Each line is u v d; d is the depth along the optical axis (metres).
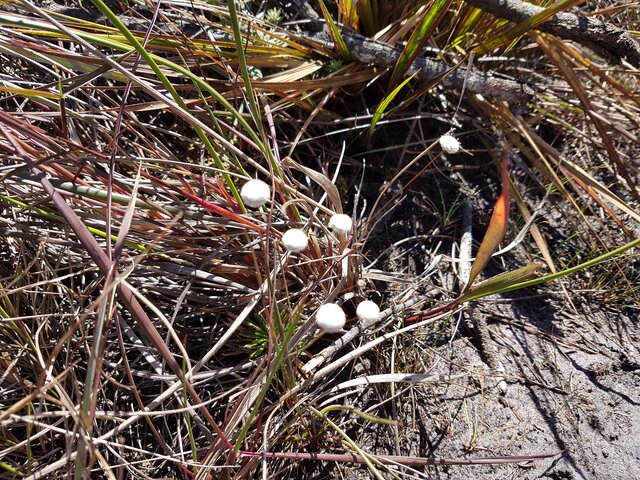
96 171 0.32
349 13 0.41
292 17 0.44
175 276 0.33
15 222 0.31
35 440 0.30
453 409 0.33
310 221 0.31
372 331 0.34
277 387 0.32
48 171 0.28
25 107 0.37
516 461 0.30
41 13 0.24
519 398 0.33
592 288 0.38
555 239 0.40
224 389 0.32
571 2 0.34
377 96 0.44
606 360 0.35
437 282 0.38
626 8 0.44
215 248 0.32
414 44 0.37
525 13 0.37
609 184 0.42
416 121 0.43
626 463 0.31
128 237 0.31
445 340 0.35
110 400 0.32
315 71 0.41
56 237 0.32
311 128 0.42
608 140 0.38
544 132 0.45
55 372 0.31
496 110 0.42
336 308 0.24
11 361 0.30
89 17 0.39
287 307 0.32
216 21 0.42
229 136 0.38
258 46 0.39
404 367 0.34
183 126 0.40
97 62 0.32
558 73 0.45
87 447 0.24
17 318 0.27
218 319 0.34
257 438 0.28
